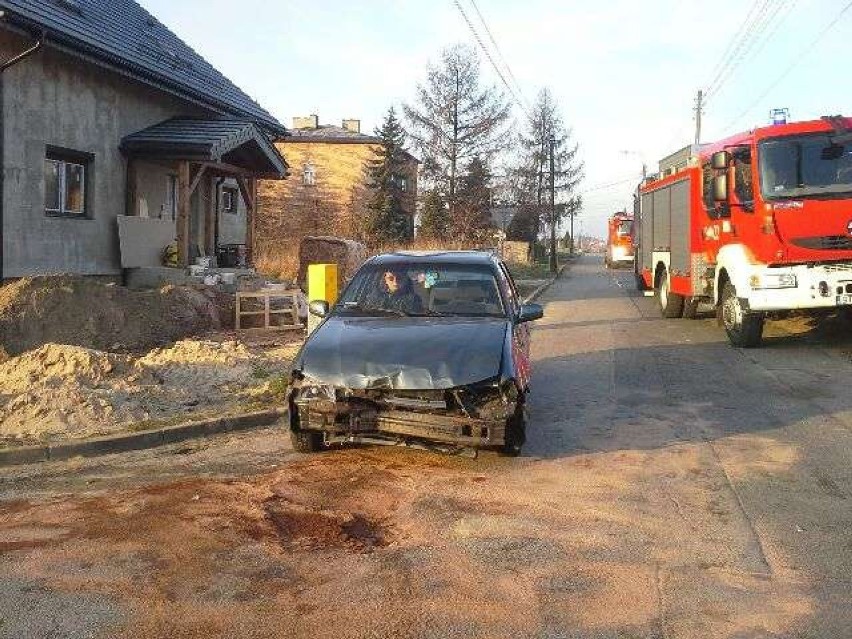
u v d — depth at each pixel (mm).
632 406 8695
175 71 18391
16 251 13727
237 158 20141
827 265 11469
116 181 16672
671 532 4941
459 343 6281
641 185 22375
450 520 5105
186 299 13477
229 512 5207
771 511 5344
